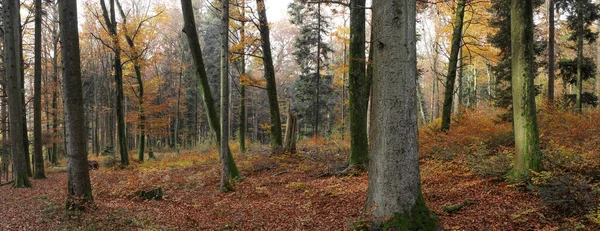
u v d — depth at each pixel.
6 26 12.77
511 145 11.18
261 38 16.73
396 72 5.21
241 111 21.53
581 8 15.77
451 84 14.68
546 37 17.25
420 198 5.41
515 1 7.40
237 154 19.73
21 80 15.71
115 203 9.50
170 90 39.19
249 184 11.24
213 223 7.32
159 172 15.77
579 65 16.17
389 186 5.30
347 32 20.80
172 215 8.06
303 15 25.67
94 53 29.00
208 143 28.33
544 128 11.99
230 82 36.16
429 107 43.12
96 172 17.44
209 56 40.03
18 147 12.82
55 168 19.84
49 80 25.61
